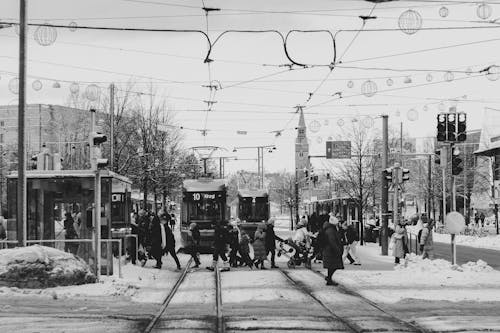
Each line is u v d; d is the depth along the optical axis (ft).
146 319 43.60
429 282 67.36
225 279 72.18
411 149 237.45
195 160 206.39
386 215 114.73
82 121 163.22
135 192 171.42
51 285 59.36
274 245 88.43
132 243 91.30
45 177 72.74
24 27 63.21
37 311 47.34
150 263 97.04
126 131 157.99
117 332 37.81
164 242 86.22
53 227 74.13
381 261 100.53
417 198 269.44
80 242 73.26
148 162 160.56
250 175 305.12
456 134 81.71
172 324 41.32
